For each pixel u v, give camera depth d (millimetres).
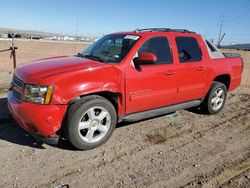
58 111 3924
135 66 4645
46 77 3916
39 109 3842
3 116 5434
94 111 4289
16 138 4609
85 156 4152
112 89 4332
